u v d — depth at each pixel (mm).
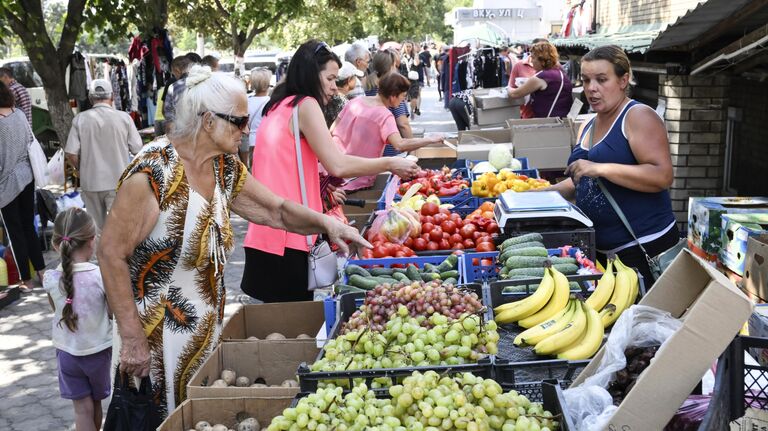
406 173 4609
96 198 8984
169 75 13531
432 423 2402
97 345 4633
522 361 3180
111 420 3443
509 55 21422
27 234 8656
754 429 2566
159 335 3395
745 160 9422
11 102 8289
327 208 5211
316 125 4508
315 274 4637
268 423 3209
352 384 2863
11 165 8266
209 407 3207
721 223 5367
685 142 8266
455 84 21625
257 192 3873
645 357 2734
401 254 4844
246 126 3377
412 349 2982
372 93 9500
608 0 17266
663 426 2436
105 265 3232
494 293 3789
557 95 10727
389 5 21438
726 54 6613
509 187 6457
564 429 2373
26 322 7656
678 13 11844
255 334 4289
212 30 25234
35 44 10320
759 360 3471
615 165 4395
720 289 2404
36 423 5520
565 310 3463
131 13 12469
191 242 3342
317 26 37000
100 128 8812
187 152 3332
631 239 4582
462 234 5188
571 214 4605
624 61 4426
